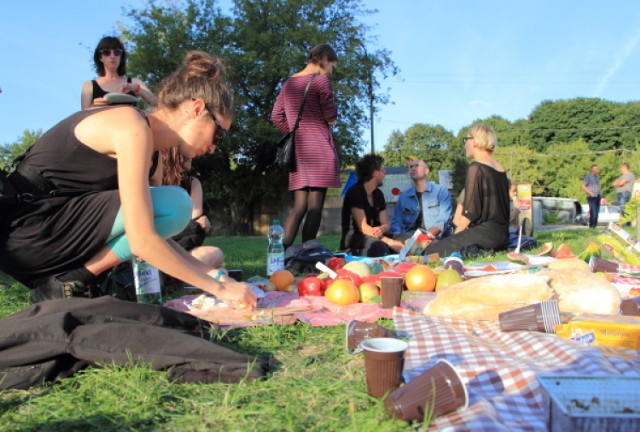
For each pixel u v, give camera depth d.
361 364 2.08
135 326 1.99
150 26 23.64
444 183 15.21
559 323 2.29
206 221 4.11
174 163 3.01
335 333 2.54
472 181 5.96
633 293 3.29
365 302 3.24
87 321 2.02
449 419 1.45
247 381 1.86
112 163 2.36
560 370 1.76
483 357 1.96
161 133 2.36
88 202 2.36
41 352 1.89
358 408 1.63
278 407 1.65
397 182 12.38
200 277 2.20
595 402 1.34
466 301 2.65
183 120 2.35
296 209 5.13
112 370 1.91
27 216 2.30
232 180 25.88
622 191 16.95
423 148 54.66
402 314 2.72
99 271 2.46
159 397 1.72
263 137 22.81
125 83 4.89
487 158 6.20
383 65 25.55
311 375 1.97
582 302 2.58
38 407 1.71
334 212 25.53
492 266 4.18
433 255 5.00
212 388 1.82
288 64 22.64
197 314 2.83
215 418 1.59
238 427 1.52
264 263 6.00
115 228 2.35
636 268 4.01
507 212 6.08
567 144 59.53
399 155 55.06
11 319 2.02
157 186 2.60
